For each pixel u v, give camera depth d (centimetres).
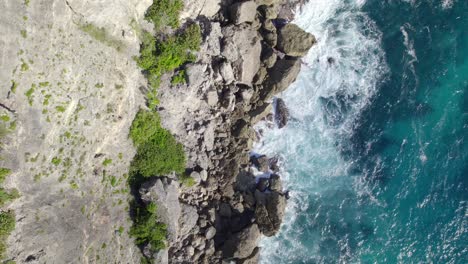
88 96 2625
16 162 2253
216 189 3456
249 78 3506
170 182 3172
